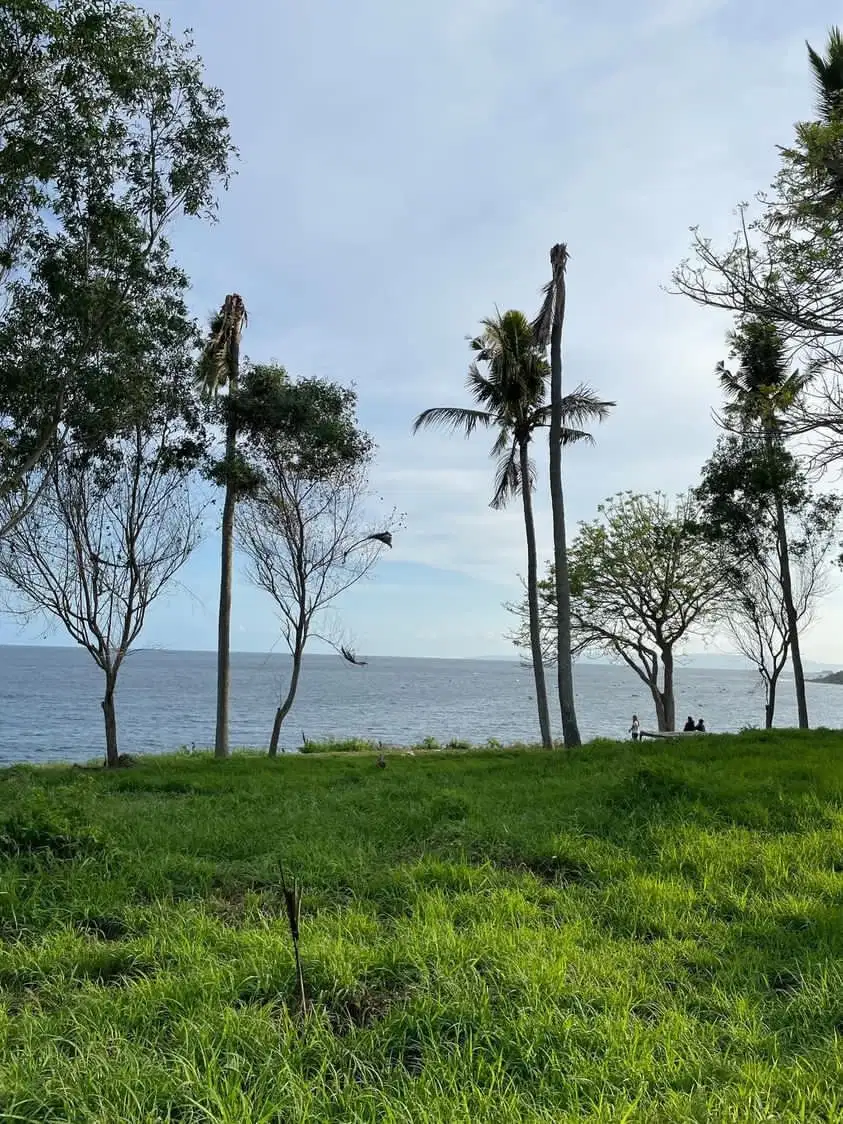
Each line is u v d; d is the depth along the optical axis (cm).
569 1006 456
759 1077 388
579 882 751
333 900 674
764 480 2338
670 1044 416
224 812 1055
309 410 1966
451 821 938
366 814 1001
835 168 1151
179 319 1473
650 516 2970
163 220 1413
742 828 908
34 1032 428
